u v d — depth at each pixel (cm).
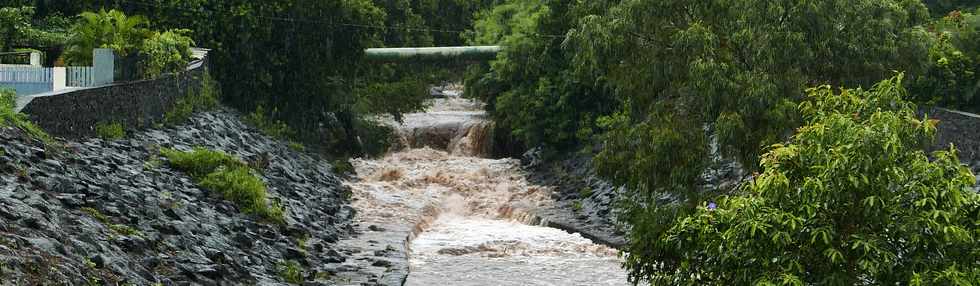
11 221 1762
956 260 1438
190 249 2241
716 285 1558
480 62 6531
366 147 6019
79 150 2752
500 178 5119
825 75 2770
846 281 1470
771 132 2588
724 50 2780
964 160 3192
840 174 1453
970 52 3853
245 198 3102
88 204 2183
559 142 5453
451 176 4969
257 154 4294
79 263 1681
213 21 5406
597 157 2859
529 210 4241
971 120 3166
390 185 4772
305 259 2712
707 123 2822
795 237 1477
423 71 7781
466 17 10206
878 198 1441
